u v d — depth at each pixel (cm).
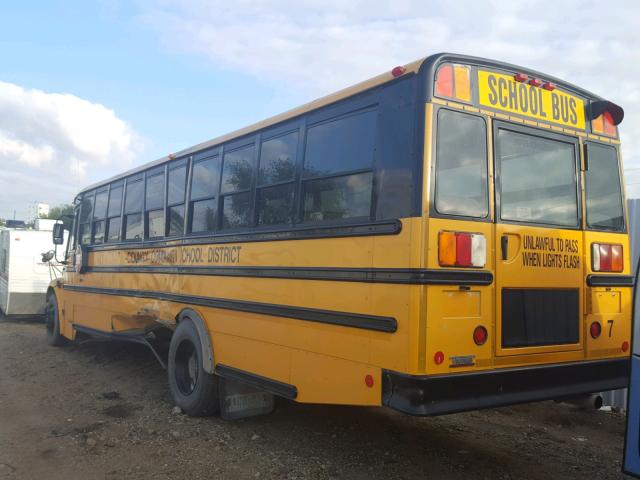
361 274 396
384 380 371
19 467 466
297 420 592
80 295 969
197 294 614
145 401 675
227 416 567
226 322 558
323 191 447
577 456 493
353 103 427
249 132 552
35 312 1482
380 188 390
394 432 554
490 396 377
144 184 780
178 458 485
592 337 449
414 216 362
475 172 390
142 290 750
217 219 594
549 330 420
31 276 1478
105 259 884
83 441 528
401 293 363
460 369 367
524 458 487
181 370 642
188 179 663
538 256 419
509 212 407
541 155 436
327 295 427
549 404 653
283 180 496
